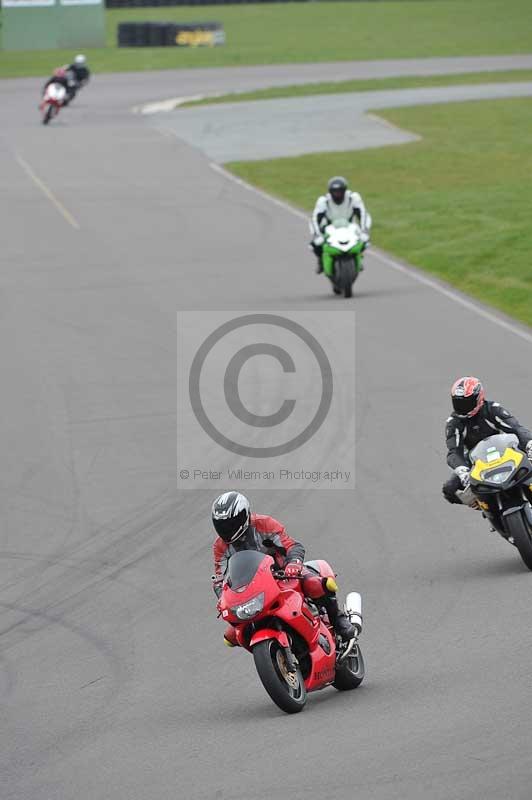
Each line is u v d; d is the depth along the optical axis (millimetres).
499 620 36469
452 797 25031
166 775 28297
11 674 36938
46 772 29609
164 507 50594
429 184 132000
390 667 34312
